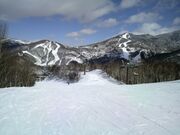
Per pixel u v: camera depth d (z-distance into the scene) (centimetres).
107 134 769
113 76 8469
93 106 1209
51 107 1187
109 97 1510
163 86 2125
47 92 1795
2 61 3250
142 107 1156
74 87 2344
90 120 937
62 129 826
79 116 1002
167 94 1580
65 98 1494
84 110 1116
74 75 9012
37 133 786
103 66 11500
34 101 1352
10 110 1105
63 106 1216
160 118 944
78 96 1589
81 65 11550
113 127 840
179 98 1403
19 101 1337
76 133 785
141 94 1611
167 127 826
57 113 1056
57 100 1407
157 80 7319
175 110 1078
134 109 1116
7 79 3584
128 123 884
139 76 7562
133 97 1480
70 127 848
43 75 9594
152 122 890
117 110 1104
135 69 8312
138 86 2242
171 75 7469
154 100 1343
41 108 1159
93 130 812
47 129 827
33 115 1017
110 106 1200
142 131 788
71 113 1057
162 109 1102
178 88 1920
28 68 4809
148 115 996
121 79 8000
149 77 7506
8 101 1329
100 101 1360
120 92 1767
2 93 1648
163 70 7681
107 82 7512
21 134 776
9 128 834
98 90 1961
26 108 1155
